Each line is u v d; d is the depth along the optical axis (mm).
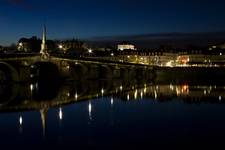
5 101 132000
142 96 150625
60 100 135250
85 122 91938
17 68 199250
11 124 90000
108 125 88125
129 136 76812
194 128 84188
